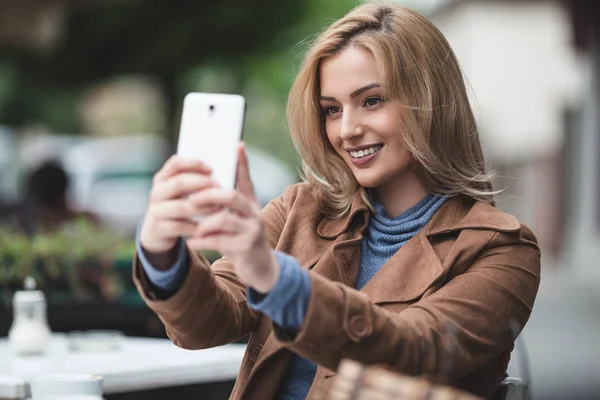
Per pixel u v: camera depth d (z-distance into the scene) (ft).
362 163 9.24
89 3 36.55
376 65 9.05
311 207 9.77
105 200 62.95
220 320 8.77
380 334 7.91
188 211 7.38
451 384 8.39
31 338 14.49
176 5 46.98
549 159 100.58
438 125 9.31
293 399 9.18
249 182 7.62
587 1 45.39
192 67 48.49
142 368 12.86
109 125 114.62
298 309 7.70
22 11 32.99
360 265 9.48
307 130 9.55
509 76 100.83
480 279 8.80
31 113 63.72
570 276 84.33
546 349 44.01
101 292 18.75
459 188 9.39
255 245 7.35
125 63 47.70
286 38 49.70
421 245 9.17
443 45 9.39
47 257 18.58
